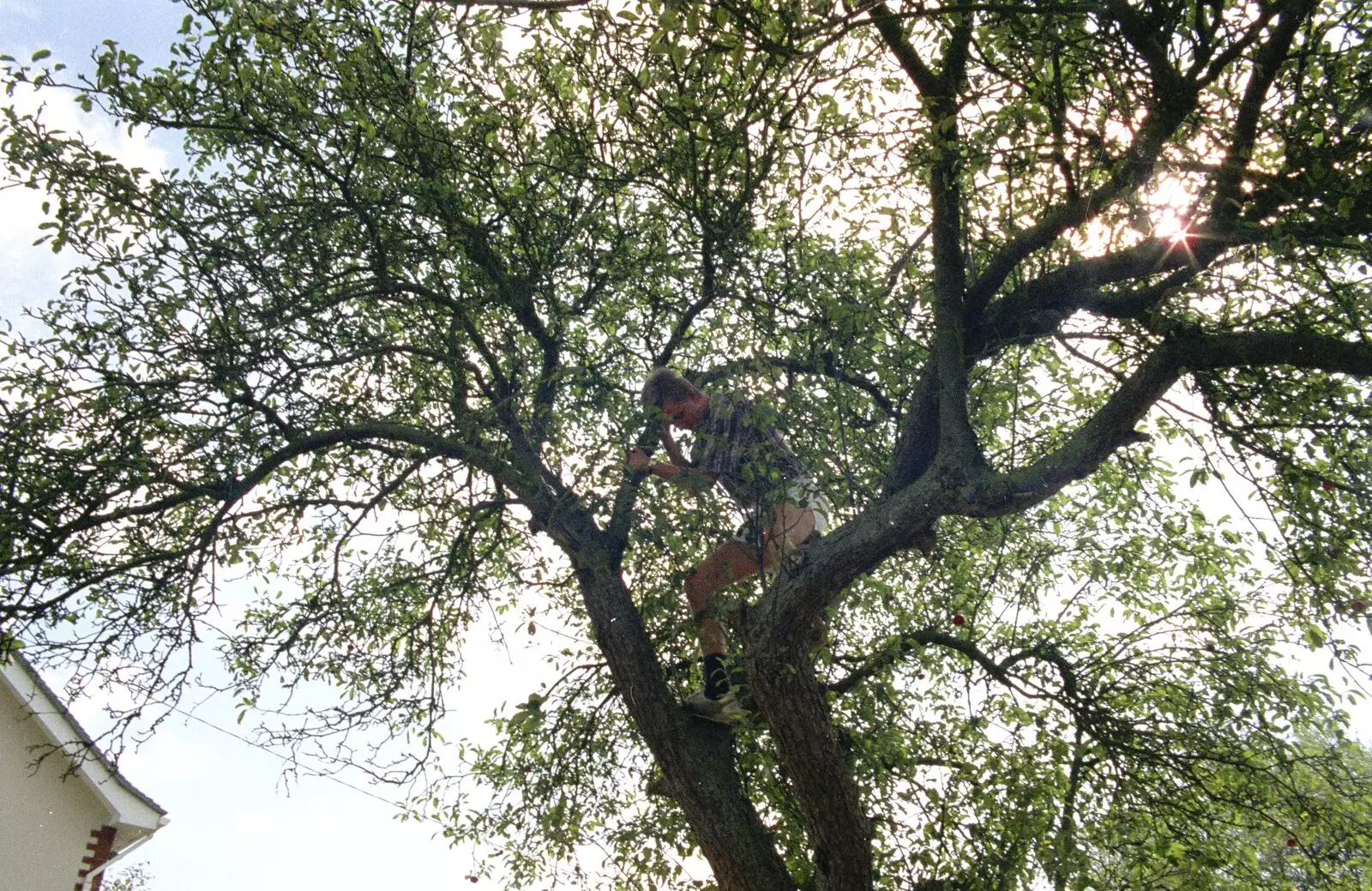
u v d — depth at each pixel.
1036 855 5.96
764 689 5.21
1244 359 4.70
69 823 9.12
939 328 5.43
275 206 6.28
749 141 5.46
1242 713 6.52
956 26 4.94
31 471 5.59
